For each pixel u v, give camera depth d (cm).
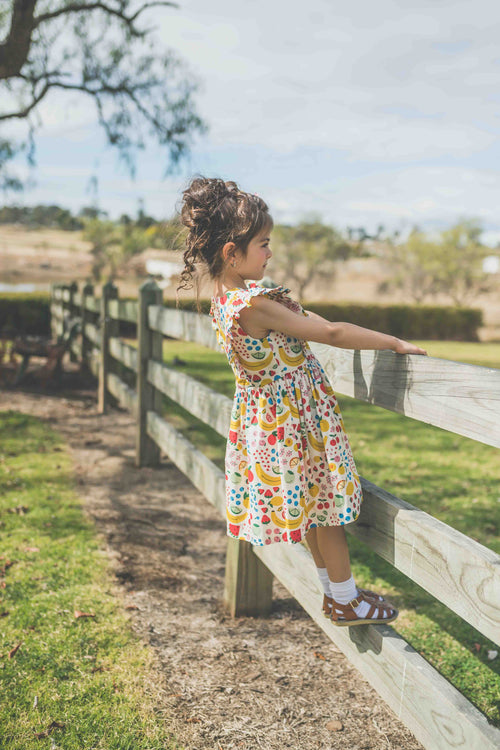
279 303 182
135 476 520
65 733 210
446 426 156
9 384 924
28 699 228
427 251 3766
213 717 223
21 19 913
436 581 161
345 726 221
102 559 352
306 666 258
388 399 184
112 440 638
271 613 304
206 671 251
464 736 149
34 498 449
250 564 292
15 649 257
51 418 722
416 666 172
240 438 196
